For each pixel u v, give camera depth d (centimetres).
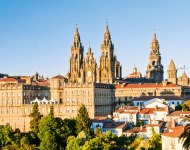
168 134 18500
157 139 19825
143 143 19588
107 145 19388
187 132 10550
